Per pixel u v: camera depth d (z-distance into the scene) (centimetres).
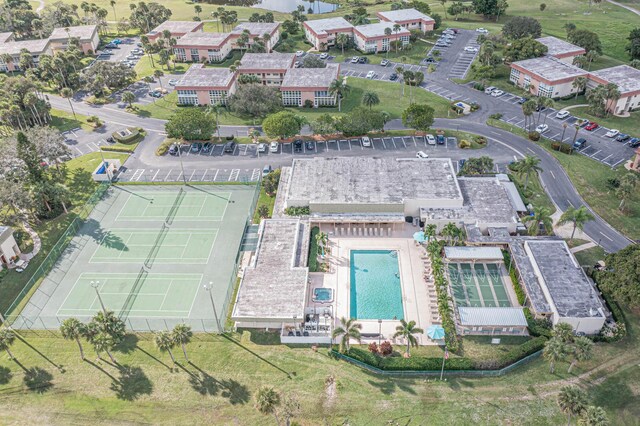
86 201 13350
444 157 14725
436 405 8094
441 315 9494
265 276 10225
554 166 14162
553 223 11938
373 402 8175
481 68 19450
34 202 12244
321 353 9062
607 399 8100
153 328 9638
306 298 10188
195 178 14162
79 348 9269
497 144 15300
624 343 9038
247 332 9519
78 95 19762
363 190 12400
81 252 11612
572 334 8394
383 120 15525
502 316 9338
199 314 9925
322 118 15575
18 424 8062
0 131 16850
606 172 13788
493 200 12225
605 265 10050
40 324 9819
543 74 18125
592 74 18050
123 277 10875
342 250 11450
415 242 11619
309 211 12031
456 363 8600
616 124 16262
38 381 8700
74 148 15838
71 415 8188
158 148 15712
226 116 17612
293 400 8169
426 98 18462
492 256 10762
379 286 10500
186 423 8012
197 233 12119
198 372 8775
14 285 10800
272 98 17700
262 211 12262
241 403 8244
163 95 19550
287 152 15250
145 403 8312
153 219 12619
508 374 8550
